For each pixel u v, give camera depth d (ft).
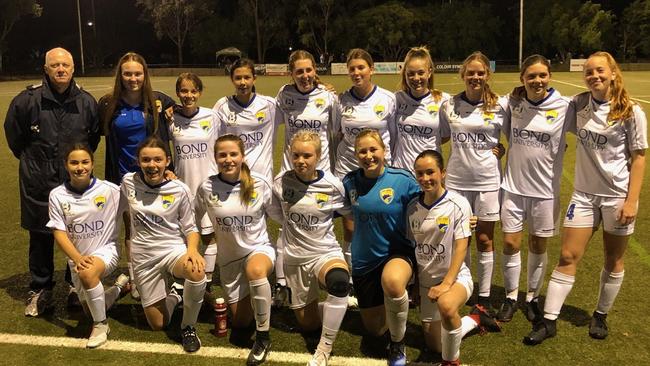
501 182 14.05
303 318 12.92
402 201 12.02
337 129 15.99
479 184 13.79
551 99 13.00
